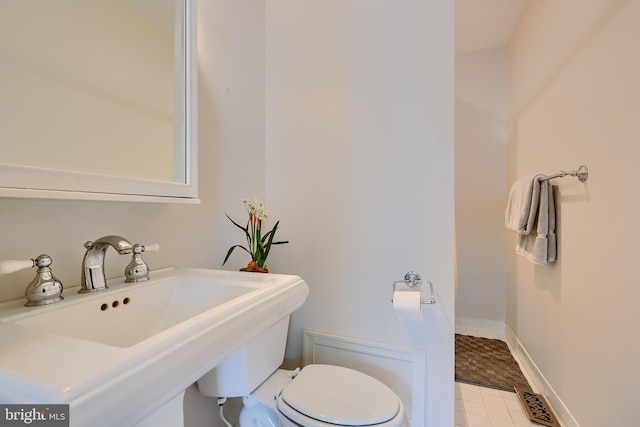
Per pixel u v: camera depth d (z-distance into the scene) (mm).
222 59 1296
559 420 1594
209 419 1177
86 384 349
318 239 1521
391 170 1379
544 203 1717
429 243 1324
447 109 1284
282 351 1239
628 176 1079
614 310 1151
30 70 671
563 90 1615
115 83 847
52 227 724
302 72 1545
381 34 1389
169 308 879
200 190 1184
